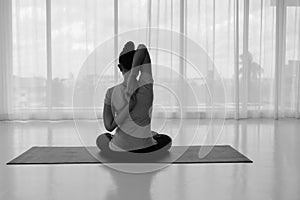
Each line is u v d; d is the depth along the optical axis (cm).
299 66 579
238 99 561
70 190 224
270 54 580
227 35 573
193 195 216
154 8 563
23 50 550
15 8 547
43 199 209
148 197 212
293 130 457
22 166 280
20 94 550
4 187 230
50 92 551
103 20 558
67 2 555
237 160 298
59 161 293
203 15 571
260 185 234
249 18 576
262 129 464
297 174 260
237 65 568
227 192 221
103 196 214
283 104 583
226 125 496
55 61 555
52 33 554
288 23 581
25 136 413
